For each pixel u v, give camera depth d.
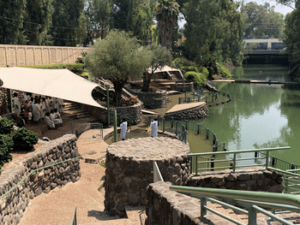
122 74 25.44
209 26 63.69
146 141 9.31
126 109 25.64
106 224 6.77
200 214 3.75
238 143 22.77
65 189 10.21
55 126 18.97
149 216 5.43
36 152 9.27
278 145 22.55
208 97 43.59
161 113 31.88
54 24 50.75
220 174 8.31
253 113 33.78
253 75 75.38
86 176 12.34
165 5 53.19
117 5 67.12
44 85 17.22
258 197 2.47
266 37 125.44
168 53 36.31
